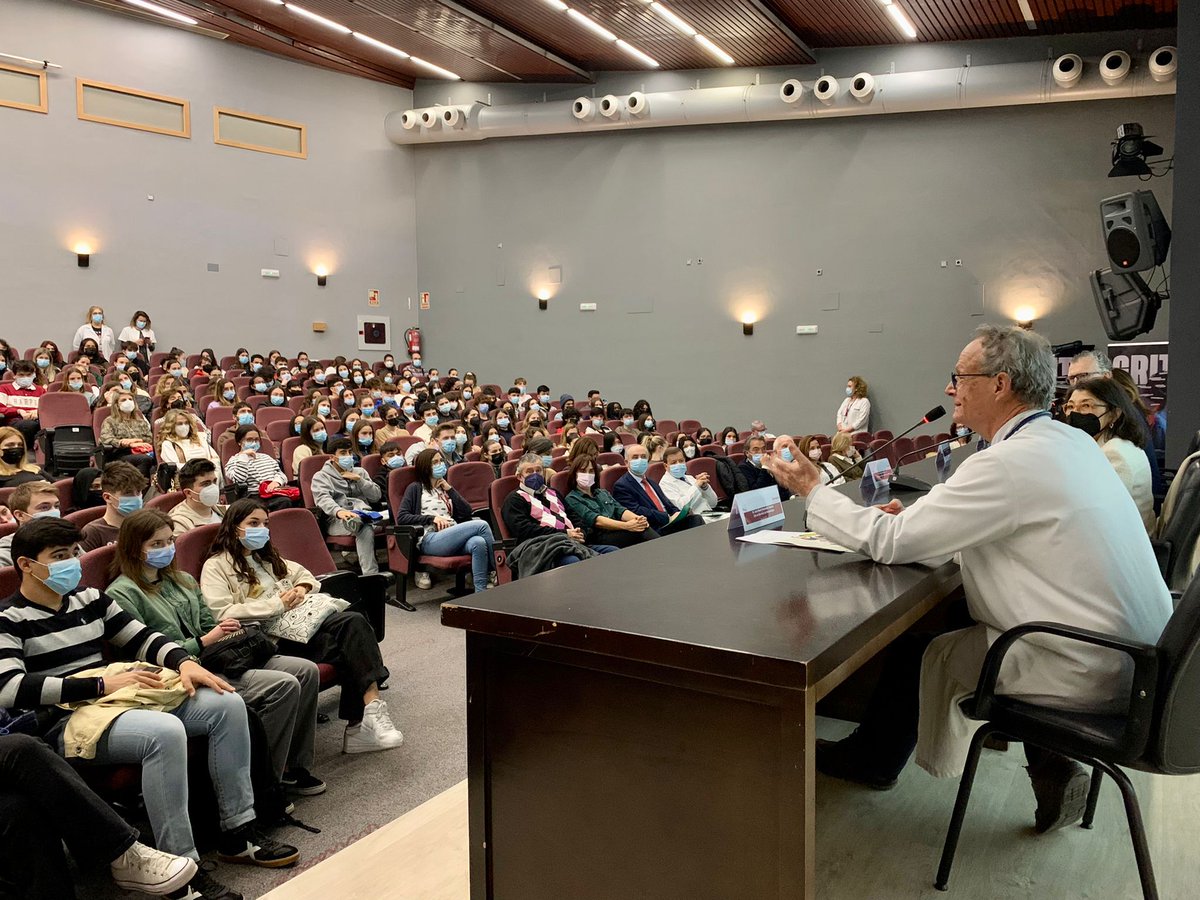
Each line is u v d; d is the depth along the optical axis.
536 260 13.27
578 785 1.39
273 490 5.26
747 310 12.06
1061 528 1.58
